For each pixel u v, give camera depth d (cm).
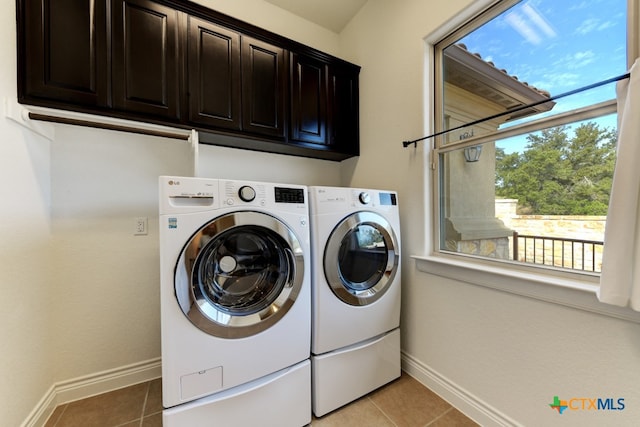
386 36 193
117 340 160
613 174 89
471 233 146
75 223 149
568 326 102
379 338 156
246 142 183
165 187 99
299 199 129
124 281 162
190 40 151
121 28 133
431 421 133
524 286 113
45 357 136
